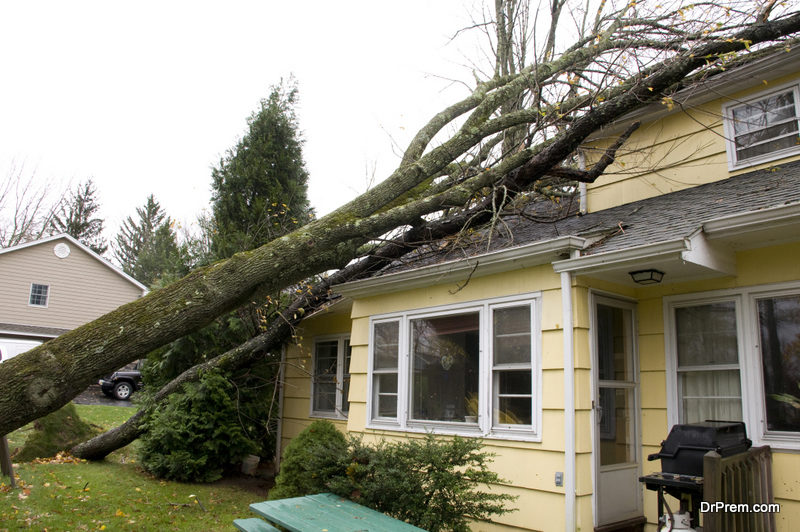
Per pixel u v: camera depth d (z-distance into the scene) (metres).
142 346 4.32
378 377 7.15
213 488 7.92
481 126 6.82
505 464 5.33
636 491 5.30
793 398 4.48
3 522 5.16
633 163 7.35
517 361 5.50
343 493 4.70
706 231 4.61
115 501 6.40
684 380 5.26
